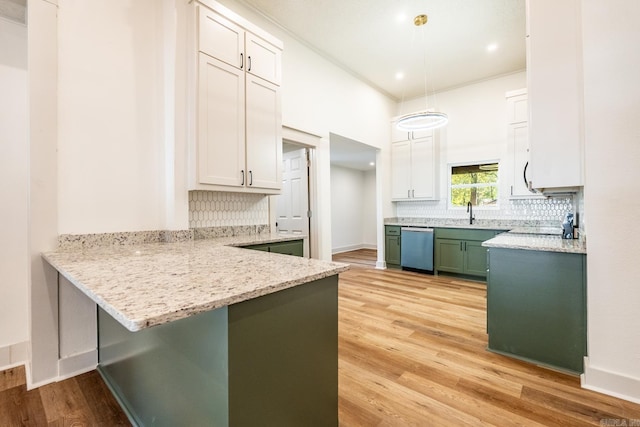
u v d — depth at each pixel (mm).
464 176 4992
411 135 5207
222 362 871
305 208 3934
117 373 1683
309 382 1134
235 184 2432
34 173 1740
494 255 2188
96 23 1986
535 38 2045
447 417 1495
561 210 4109
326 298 1212
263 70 2650
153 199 2254
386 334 2506
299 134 3654
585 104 1734
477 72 4500
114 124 2062
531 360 2045
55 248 1809
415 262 4859
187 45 2205
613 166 1659
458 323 2746
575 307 1889
